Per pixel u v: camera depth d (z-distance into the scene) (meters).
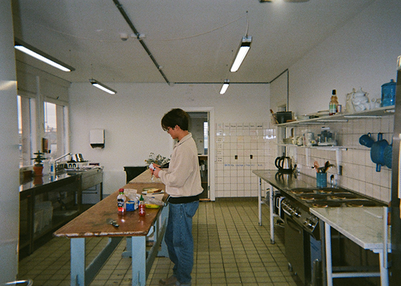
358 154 2.79
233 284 2.62
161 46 3.71
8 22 1.78
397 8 2.21
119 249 3.50
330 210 1.94
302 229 2.37
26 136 4.71
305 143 3.46
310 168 4.04
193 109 6.18
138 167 5.95
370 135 2.58
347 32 2.97
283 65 4.76
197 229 4.21
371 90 2.57
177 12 2.72
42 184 3.57
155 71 5.11
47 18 2.85
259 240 3.72
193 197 2.31
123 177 6.14
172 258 2.55
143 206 2.02
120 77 5.63
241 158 6.21
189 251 2.29
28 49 2.78
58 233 1.66
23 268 3.02
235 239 3.78
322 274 1.96
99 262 2.07
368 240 1.38
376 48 2.48
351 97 2.32
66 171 5.06
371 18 2.55
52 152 5.55
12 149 1.79
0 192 1.64
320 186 3.11
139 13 2.74
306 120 3.17
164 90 6.16
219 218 4.80
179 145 2.25
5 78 1.73
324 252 1.95
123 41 3.52
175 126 2.30
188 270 2.29
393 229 1.34
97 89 6.14
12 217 1.77
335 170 3.27
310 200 2.49
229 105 6.20
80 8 2.63
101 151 6.16
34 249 3.54
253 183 6.22
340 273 1.77
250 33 3.27
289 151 5.02
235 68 3.45
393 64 2.27
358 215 1.82
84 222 1.87
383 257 1.36
